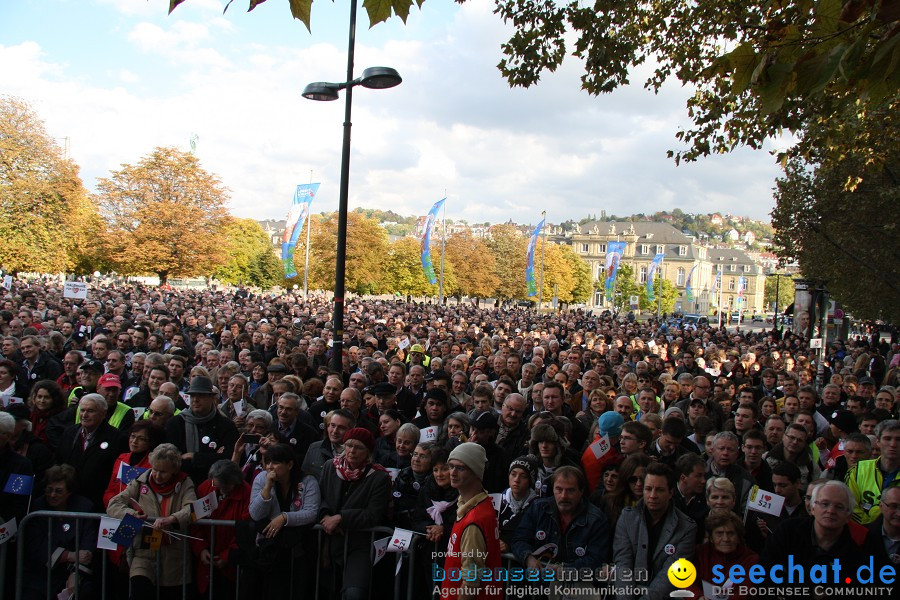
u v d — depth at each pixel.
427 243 30.97
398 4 2.47
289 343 12.85
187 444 6.23
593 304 123.25
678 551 4.22
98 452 5.86
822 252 23.23
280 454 4.77
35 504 5.20
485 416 5.81
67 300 22.98
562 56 10.16
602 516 4.54
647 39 10.97
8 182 39.12
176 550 4.84
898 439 5.22
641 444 5.60
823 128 13.70
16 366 7.95
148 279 73.38
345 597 4.75
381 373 9.76
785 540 4.08
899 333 34.12
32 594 4.87
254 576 4.93
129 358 11.23
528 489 5.11
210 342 11.38
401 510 5.35
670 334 27.39
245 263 88.31
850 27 3.14
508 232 86.38
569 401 8.97
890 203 19.58
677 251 126.88
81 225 49.94
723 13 9.70
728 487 4.43
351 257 55.25
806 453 6.46
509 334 22.77
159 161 50.97
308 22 2.31
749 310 138.38
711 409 8.61
